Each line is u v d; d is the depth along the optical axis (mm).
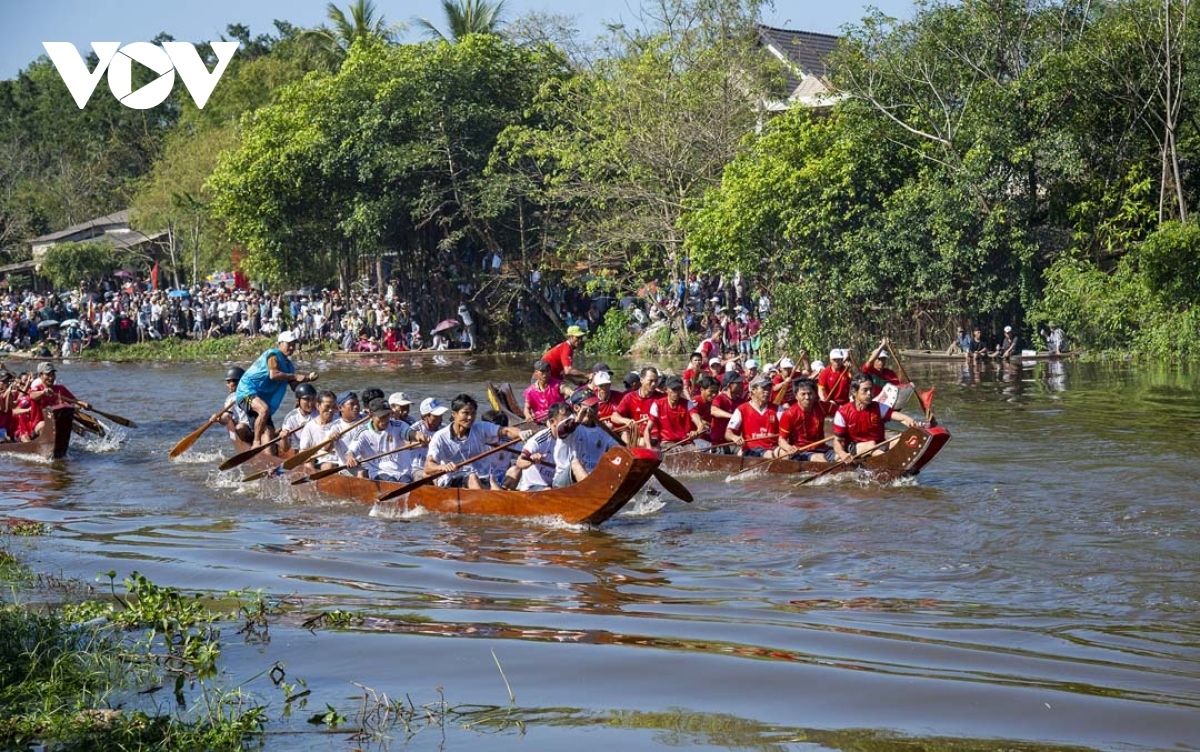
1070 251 30125
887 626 8062
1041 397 22875
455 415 12812
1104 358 28953
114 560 10453
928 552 10555
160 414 24109
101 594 9086
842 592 9148
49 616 8195
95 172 72750
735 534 11516
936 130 30141
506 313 40156
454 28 47438
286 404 26656
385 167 38750
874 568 9977
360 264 46281
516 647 7520
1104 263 31359
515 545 11117
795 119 31266
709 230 31484
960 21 30547
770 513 12539
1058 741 5887
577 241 39344
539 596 9062
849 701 6461
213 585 9445
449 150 39031
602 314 40594
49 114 80125
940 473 14805
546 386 16781
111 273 54938
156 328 44031
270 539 11531
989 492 13422
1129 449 16281
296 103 41469
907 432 13875
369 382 30578
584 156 36156
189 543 11320
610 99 36125
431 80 39125
